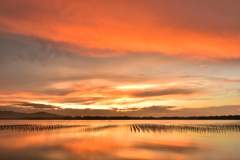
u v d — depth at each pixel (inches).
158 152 1039.0
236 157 921.5
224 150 1103.6
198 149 1133.7
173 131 2603.3
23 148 1173.7
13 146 1256.2
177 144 1342.3
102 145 1296.8
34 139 1668.3
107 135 2064.5
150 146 1248.8
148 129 3102.9
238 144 1343.5
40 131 2689.5
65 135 2060.8
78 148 1170.6
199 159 880.3
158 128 3366.1
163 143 1396.4
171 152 1039.0
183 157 918.4
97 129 3186.5
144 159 876.0
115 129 3189.0
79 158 895.7
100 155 959.0
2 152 1045.2
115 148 1168.2
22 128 3442.4
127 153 1010.7
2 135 2062.0
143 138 1742.1
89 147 1208.2
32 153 1013.2
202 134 2129.7
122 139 1665.8
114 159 876.0
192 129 2987.2
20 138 1747.0
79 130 2920.8
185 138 1732.3
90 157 914.7
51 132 2509.8
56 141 1523.1
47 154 986.1
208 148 1173.1
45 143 1401.3
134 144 1341.0
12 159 884.6
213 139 1652.3
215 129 2942.9
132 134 2180.1
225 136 1904.5
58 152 1039.0
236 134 2121.1
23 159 884.0
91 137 1841.8
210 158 902.4
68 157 915.4
